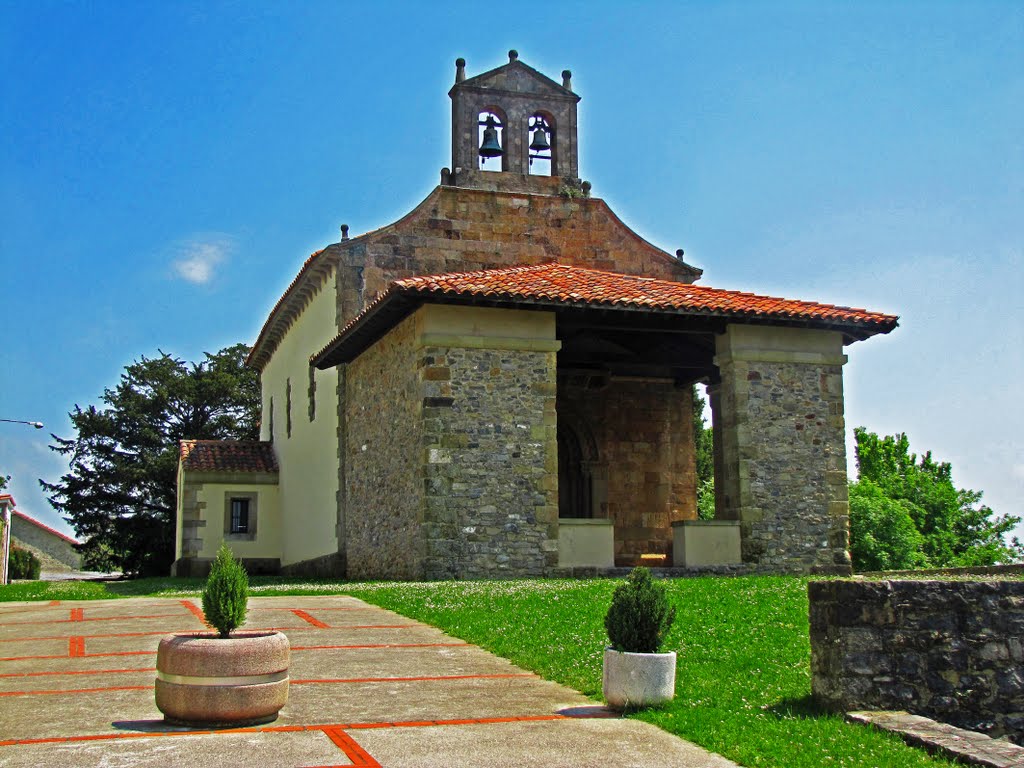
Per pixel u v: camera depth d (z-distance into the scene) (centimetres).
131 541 4338
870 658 843
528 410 1955
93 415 4544
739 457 2058
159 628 1252
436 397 1914
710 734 748
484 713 816
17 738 711
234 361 4859
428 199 2608
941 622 865
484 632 1175
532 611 1298
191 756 666
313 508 2802
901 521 3203
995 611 877
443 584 1708
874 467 4484
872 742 732
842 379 2148
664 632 855
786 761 686
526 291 1925
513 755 691
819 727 773
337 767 650
